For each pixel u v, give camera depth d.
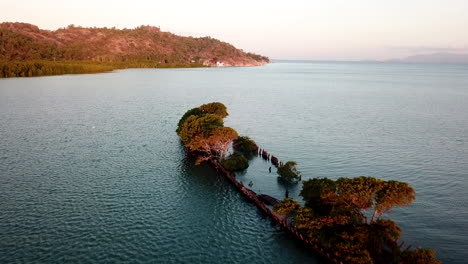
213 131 73.69
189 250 44.25
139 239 46.31
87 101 158.38
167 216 52.62
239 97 185.62
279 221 50.81
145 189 62.12
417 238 47.56
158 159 78.56
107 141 92.19
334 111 144.25
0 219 50.12
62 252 42.91
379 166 75.94
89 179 65.94
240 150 87.44
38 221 49.97
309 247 45.22
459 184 66.06
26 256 41.84
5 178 65.19
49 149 83.81
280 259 42.81
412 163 77.81
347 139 98.38
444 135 102.75
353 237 40.56
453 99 181.25
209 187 63.88
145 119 121.81
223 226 50.31
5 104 143.50
